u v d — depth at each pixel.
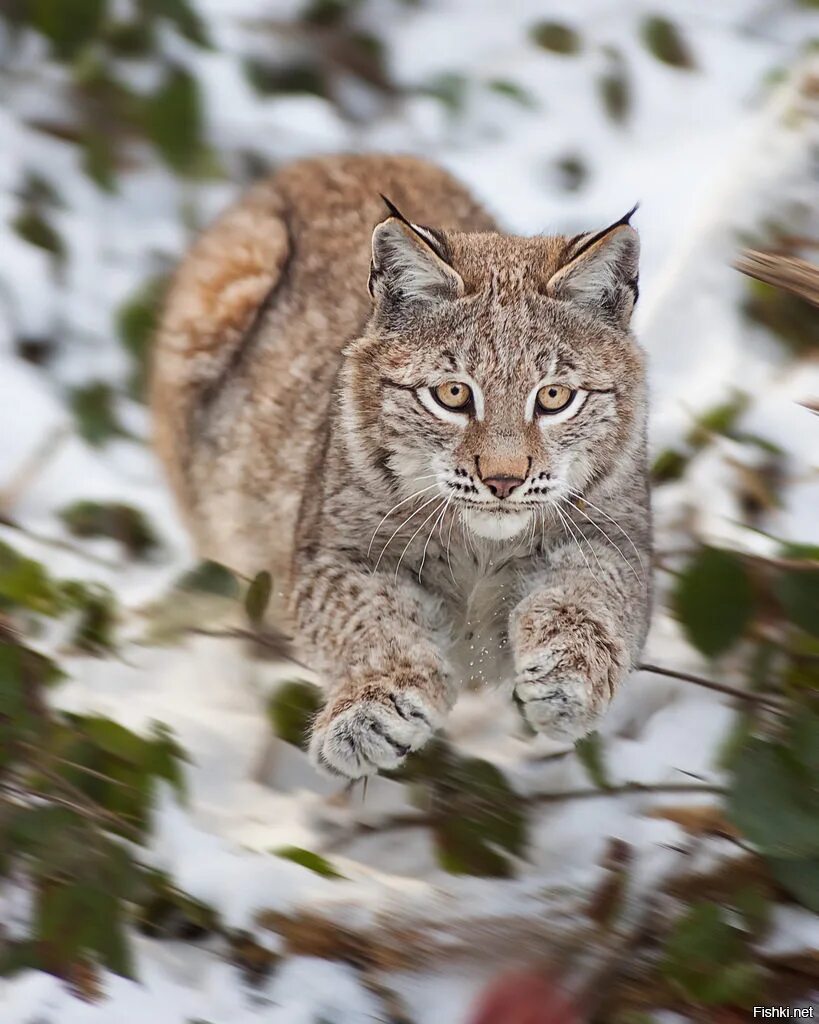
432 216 11.50
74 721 8.54
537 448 8.94
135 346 12.44
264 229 11.47
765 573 8.88
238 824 9.15
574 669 8.60
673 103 15.67
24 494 11.87
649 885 8.37
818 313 11.37
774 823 7.72
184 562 11.38
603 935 8.15
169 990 7.90
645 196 14.45
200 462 11.21
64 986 7.77
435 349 9.09
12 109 14.12
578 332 9.17
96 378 12.40
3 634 8.40
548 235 10.32
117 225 14.28
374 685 8.62
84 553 10.20
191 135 11.65
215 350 11.28
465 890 8.71
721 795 8.25
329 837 9.11
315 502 9.64
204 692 10.05
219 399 11.16
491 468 8.83
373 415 9.28
